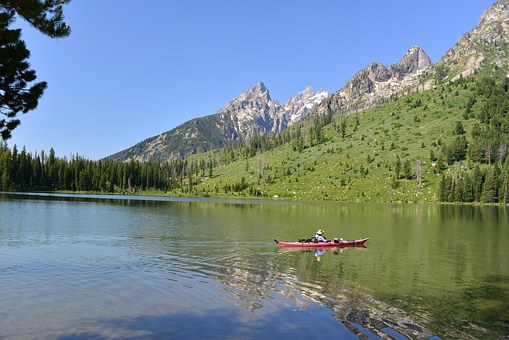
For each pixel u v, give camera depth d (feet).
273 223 278.46
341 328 74.79
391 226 271.08
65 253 145.07
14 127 68.13
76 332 70.13
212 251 157.69
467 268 131.34
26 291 94.53
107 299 89.45
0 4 59.06
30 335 68.59
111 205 443.73
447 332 74.49
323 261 140.77
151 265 127.24
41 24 61.52
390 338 71.15
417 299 94.84
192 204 536.42
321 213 394.11
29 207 362.53
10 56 60.08
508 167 655.76
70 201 489.67
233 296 93.66
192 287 100.89
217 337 69.15
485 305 90.79
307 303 89.45
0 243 164.66
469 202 637.30
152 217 307.17
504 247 177.27
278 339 68.95
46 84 67.62
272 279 111.86
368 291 100.99
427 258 148.87
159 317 78.23
